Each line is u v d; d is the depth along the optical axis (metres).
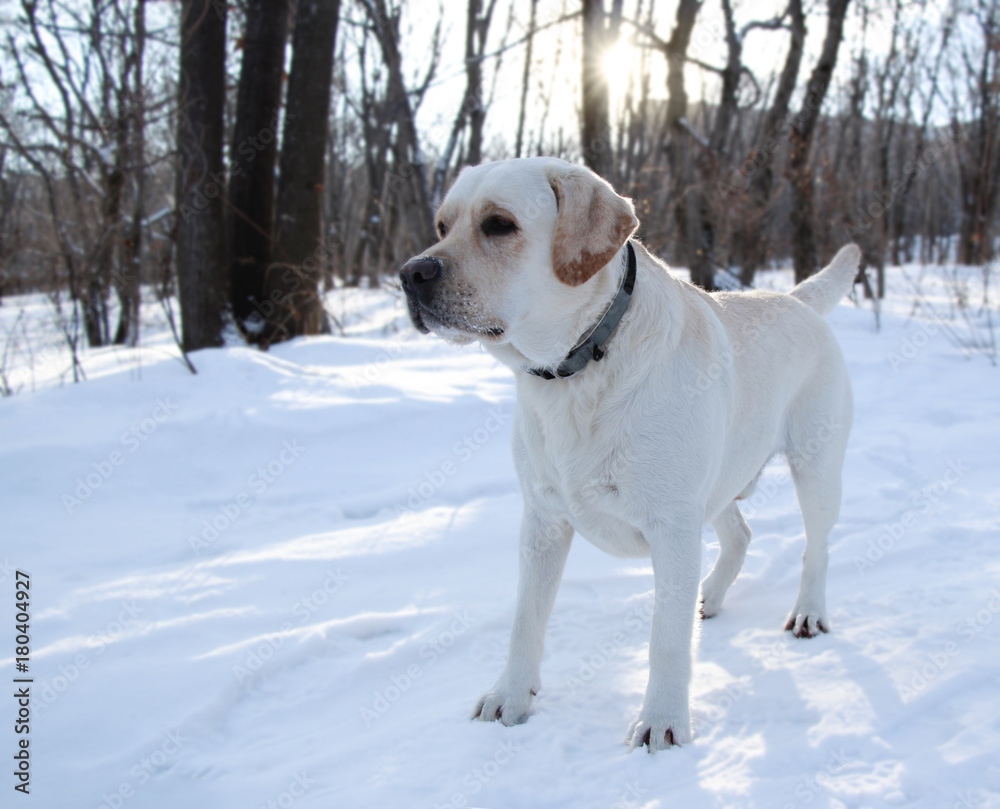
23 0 14.36
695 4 12.44
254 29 9.06
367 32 21.39
